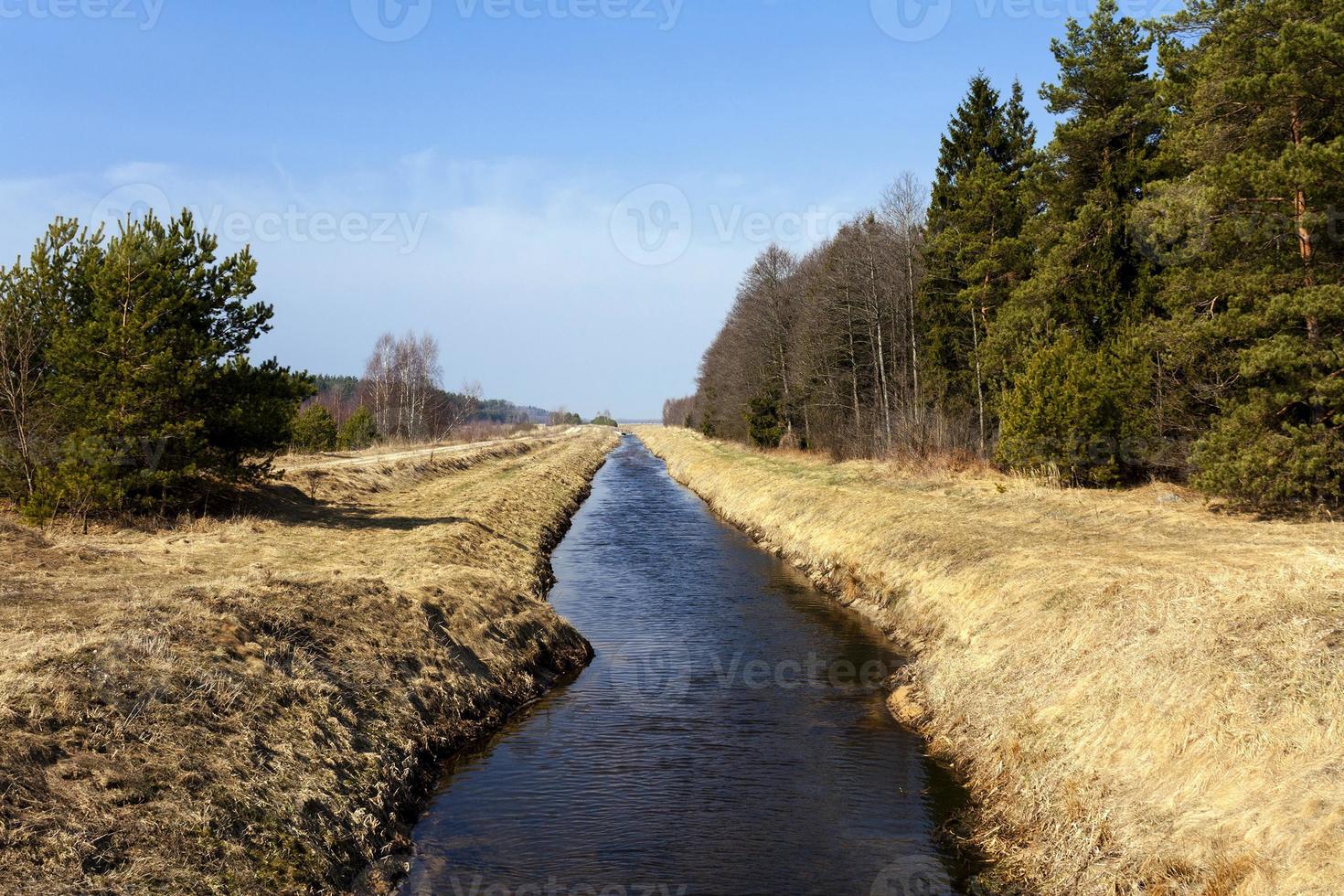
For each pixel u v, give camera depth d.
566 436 115.81
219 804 7.19
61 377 17.41
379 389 74.62
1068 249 26.08
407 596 13.60
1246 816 6.54
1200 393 21.91
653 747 11.30
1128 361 23.33
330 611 11.95
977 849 8.48
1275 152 17.97
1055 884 7.49
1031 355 25.95
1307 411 18.08
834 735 11.62
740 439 68.75
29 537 14.37
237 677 9.11
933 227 35.94
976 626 13.20
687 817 9.27
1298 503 17.25
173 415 18.23
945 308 34.81
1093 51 25.97
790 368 56.91
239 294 20.36
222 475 19.70
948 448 32.75
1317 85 16.44
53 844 5.89
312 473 27.86
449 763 10.76
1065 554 14.70
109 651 8.44
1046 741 9.23
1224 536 15.79
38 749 6.71
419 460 39.91
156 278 18.27
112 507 17.48
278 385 20.77
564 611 18.95
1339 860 5.61
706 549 27.45
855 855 8.42
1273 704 7.41
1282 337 17.00
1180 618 9.54
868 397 46.78
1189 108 23.12
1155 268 25.08
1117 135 25.88
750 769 10.54
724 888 7.84
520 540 24.58
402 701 10.95
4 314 17.16
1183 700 8.12
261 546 17.14
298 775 8.27
